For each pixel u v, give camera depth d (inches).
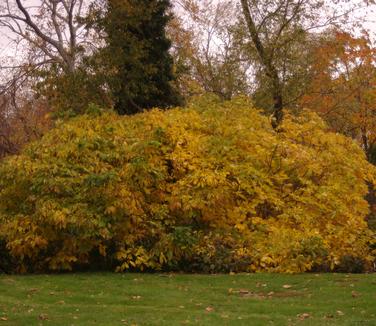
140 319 308.7
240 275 432.1
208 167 500.1
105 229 445.1
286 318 306.8
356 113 1100.5
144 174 481.1
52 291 387.9
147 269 468.1
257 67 937.5
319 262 450.6
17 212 486.9
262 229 485.1
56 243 477.7
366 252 497.0
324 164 538.0
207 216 493.0
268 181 507.2
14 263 490.6
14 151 989.8
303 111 696.4
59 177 467.5
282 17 895.1
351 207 533.6
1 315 319.6
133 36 928.3
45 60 1061.1
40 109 1080.2
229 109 569.6
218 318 309.0
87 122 539.5
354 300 341.1
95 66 921.5
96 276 443.5
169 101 952.3
